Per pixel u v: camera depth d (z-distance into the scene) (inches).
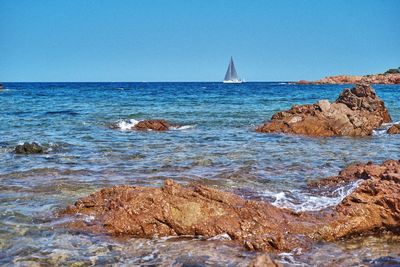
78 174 585.9
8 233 374.0
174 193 406.6
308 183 538.3
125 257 335.3
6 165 641.6
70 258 331.9
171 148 802.8
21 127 1111.6
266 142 893.2
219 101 2218.3
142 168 626.5
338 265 319.9
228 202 402.0
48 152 753.6
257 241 349.1
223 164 656.4
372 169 502.0
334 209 416.2
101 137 951.0
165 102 2128.4
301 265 319.9
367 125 1076.5
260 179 565.0
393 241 369.7
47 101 2185.0
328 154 753.0
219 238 370.0
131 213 391.2
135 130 1091.3
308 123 1067.9
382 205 398.6
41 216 414.9
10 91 3602.4
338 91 3614.7
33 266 317.7
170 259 331.9
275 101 2220.7
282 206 439.2
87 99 2381.9
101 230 382.6
